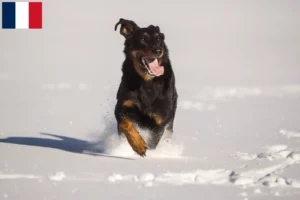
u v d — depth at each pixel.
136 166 7.43
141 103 8.39
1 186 6.22
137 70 8.44
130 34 8.84
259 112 14.34
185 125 12.09
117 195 5.93
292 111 14.46
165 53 8.60
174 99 8.92
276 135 10.47
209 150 8.89
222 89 19.84
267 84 21.36
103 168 7.26
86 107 15.58
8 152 8.41
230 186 6.38
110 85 21.38
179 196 5.93
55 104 16.12
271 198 5.85
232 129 11.40
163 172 7.04
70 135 10.74
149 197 5.88
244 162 7.75
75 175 6.82
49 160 7.78
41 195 5.86
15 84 21.38
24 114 13.89
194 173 6.96
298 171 7.05
